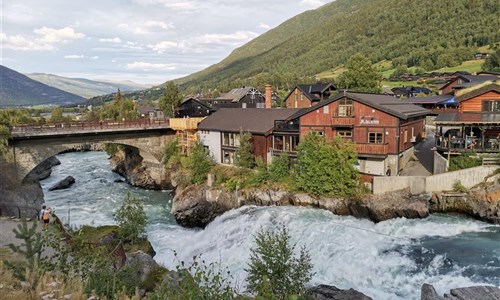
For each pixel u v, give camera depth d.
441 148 31.88
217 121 47.53
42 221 24.02
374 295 18.44
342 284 19.64
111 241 22.06
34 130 40.25
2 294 9.09
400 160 33.78
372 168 33.00
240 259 23.78
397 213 28.83
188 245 28.72
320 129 36.19
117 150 62.19
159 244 29.33
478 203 27.77
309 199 32.62
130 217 24.48
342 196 31.34
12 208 34.16
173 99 72.69
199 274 9.80
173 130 51.38
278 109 45.56
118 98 98.06
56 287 9.97
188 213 34.69
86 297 9.72
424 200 28.92
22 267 10.63
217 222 32.22
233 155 42.09
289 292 12.85
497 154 29.73
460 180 29.38
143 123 49.56
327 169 31.64
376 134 33.22
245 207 33.94
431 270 20.53
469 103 33.78
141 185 49.16
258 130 40.34
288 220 29.25
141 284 14.73
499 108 32.69
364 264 21.52
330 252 23.16
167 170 48.00
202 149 43.66
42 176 54.94
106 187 49.62
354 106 34.00
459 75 66.38
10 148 38.34
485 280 19.16
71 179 51.88
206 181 39.66
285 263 14.41
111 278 11.41
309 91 67.94
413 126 39.06
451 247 23.38
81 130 43.12
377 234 25.94
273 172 35.66
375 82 69.56
